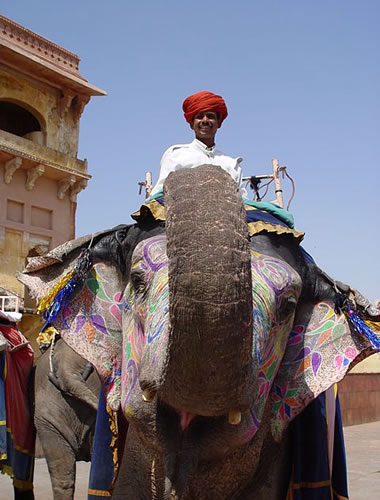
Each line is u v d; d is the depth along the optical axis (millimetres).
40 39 23375
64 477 4828
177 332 1752
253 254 2512
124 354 2496
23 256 22469
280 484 2920
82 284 2887
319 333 2744
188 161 3254
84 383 4867
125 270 2859
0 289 19359
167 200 1833
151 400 2096
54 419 4930
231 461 2480
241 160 3525
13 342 5344
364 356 2674
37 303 2812
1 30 22281
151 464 2609
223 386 1818
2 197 22062
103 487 2930
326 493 2977
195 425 2193
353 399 14531
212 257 1703
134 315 2455
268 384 2355
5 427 5148
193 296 1693
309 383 2648
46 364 5250
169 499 2260
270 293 2303
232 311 1707
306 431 3014
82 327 2836
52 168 23062
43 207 23328
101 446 2969
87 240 2945
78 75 24516
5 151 21609
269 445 2752
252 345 1958
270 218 2902
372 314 2648
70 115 24750
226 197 1803
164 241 2469
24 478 5203
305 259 2826
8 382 5203
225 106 3416
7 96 22688
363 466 8742
